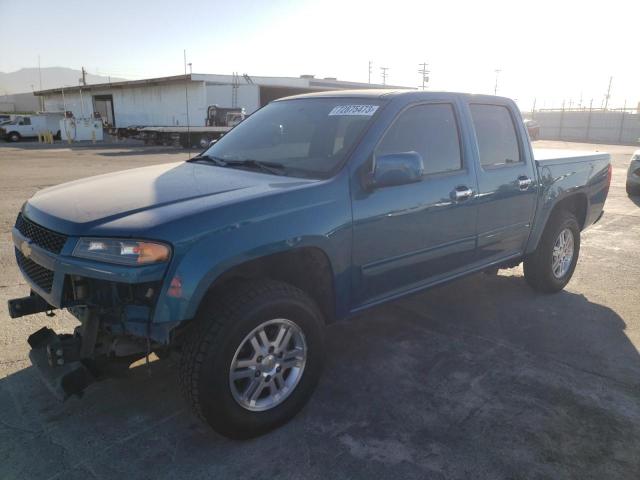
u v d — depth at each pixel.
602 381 3.54
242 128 4.28
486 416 3.12
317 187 3.05
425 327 4.39
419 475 2.62
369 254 3.33
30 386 3.38
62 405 3.19
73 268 2.59
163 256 2.51
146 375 3.56
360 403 3.26
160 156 23.31
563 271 5.26
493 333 4.29
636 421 3.09
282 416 2.96
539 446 2.85
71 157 22.38
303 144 3.59
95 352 2.77
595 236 7.65
